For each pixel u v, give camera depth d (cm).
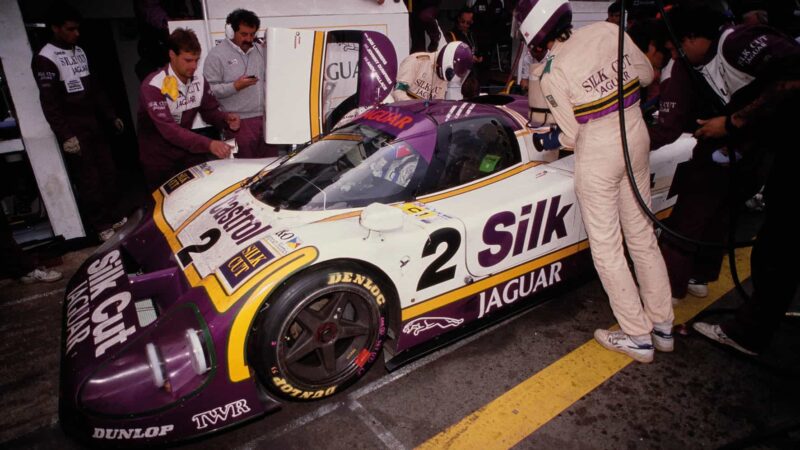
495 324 234
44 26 337
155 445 168
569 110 203
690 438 185
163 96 310
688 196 247
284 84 330
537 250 235
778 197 198
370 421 196
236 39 346
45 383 228
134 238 245
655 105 267
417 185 221
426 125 234
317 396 194
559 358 231
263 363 175
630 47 197
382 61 404
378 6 448
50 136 339
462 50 358
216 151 315
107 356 168
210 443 187
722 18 204
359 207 211
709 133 205
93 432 161
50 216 352
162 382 163
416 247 193
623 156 198
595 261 220
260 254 182
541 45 208
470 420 195
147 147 329
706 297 280
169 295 197
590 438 186
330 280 177
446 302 212
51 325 274
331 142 252
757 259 212
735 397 206
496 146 247
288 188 226
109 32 535
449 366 227
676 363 227
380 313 195
